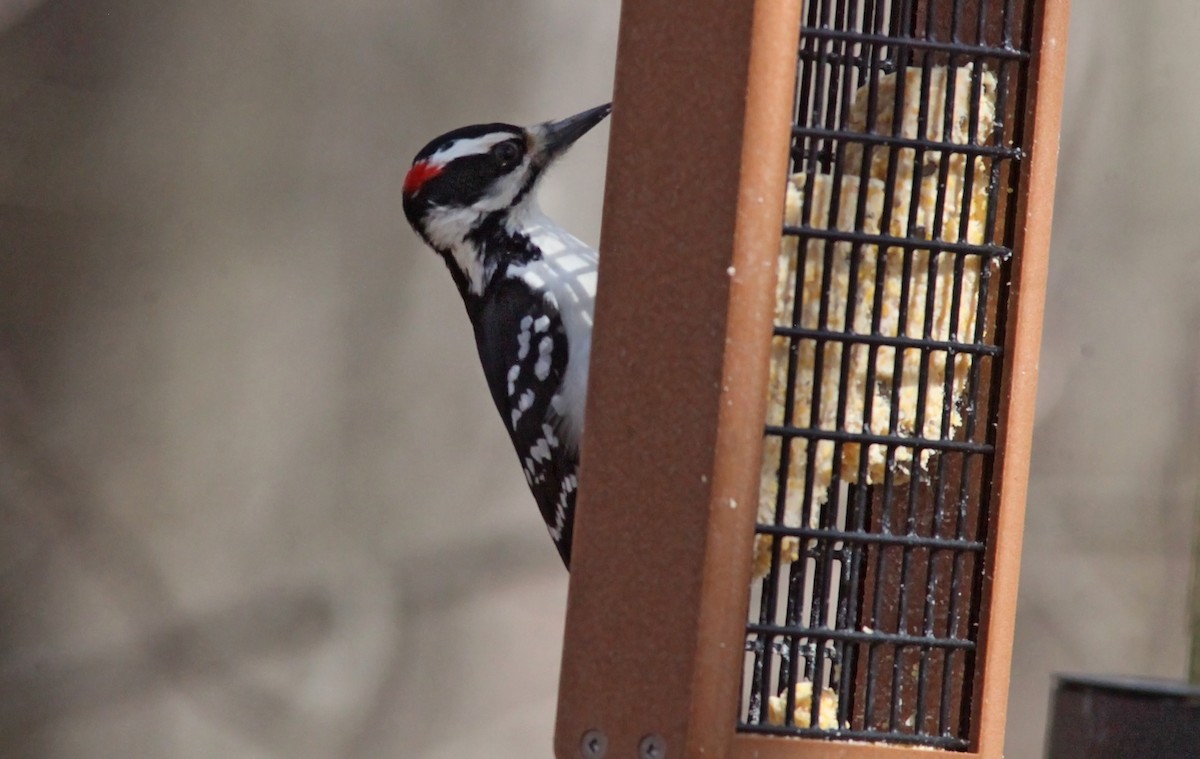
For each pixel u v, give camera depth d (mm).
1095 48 12961
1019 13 5598
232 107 13797
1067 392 12945
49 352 13531
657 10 5270
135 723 13055
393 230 13844
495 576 13359
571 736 5227
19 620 13164
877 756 5258
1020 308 5488
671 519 5059
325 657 13266
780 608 7266
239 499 13539
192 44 13797
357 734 13078
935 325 5621
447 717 13203
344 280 13797
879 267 5516
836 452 5520
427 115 13859
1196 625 6605
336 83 13828
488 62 13805
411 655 13289
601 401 5301
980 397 5598
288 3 13828
